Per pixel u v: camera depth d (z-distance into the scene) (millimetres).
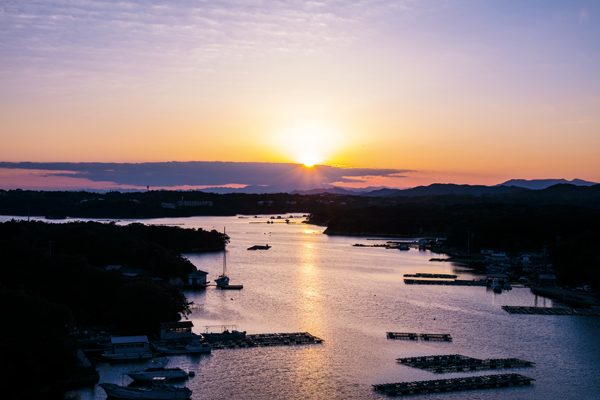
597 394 89250
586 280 194875
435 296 177125
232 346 113750
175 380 94125
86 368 93938
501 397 87500
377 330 129500
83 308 125875
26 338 84125
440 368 101000
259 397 87000
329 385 92062
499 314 149750
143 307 121188
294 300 166750
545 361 106750
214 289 187875
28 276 128500
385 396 87375
